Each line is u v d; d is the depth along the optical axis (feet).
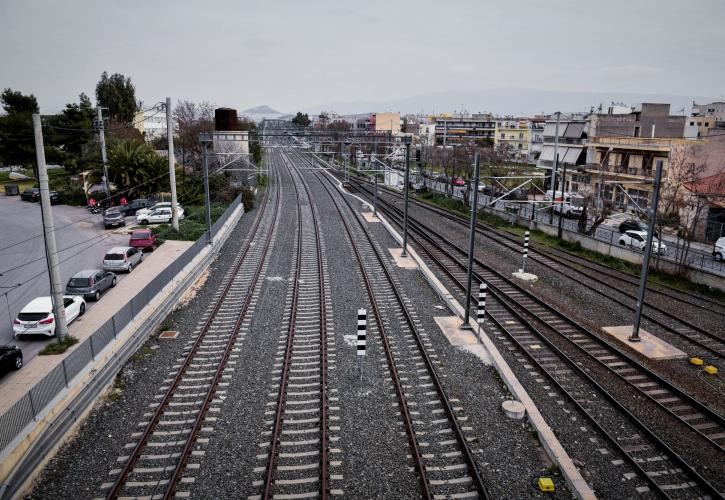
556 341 62.13
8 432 36.06
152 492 35.12
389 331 63.62
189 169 205.77
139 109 302.25
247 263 96.94
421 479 36.19
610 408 46.52
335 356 56.34
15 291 81.76
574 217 160.86
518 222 146.82
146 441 40.81
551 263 103.09
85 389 46.03
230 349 58.03
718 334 66.95
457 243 120.16
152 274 89.45
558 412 45.50
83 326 65.36
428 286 84.38
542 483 35.88
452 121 450.71
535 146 292.20
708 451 40.55
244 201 158.71
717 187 117.91
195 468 37.52
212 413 44.98
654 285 91.20
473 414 45.06
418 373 52.54
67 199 165.99
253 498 34.42
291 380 51.01
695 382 52.90
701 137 154.51
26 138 187.01
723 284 87.45
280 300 75.46
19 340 62.28
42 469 37.88
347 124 444.96
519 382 50.85
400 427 42.93
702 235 129.59
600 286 88.07
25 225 132.16
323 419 43.14
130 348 56.44
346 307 72.54
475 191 62.08
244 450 39.75
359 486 35.81
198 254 94.22
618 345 61.93
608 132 189.47
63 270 92.38
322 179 249.34
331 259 100.01
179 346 59.52
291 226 134.00
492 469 37.83
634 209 146.51
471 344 60.13
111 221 127.13
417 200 196.85
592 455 39.52
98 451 39.83
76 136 197.77
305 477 36.68
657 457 39.45
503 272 94.89
